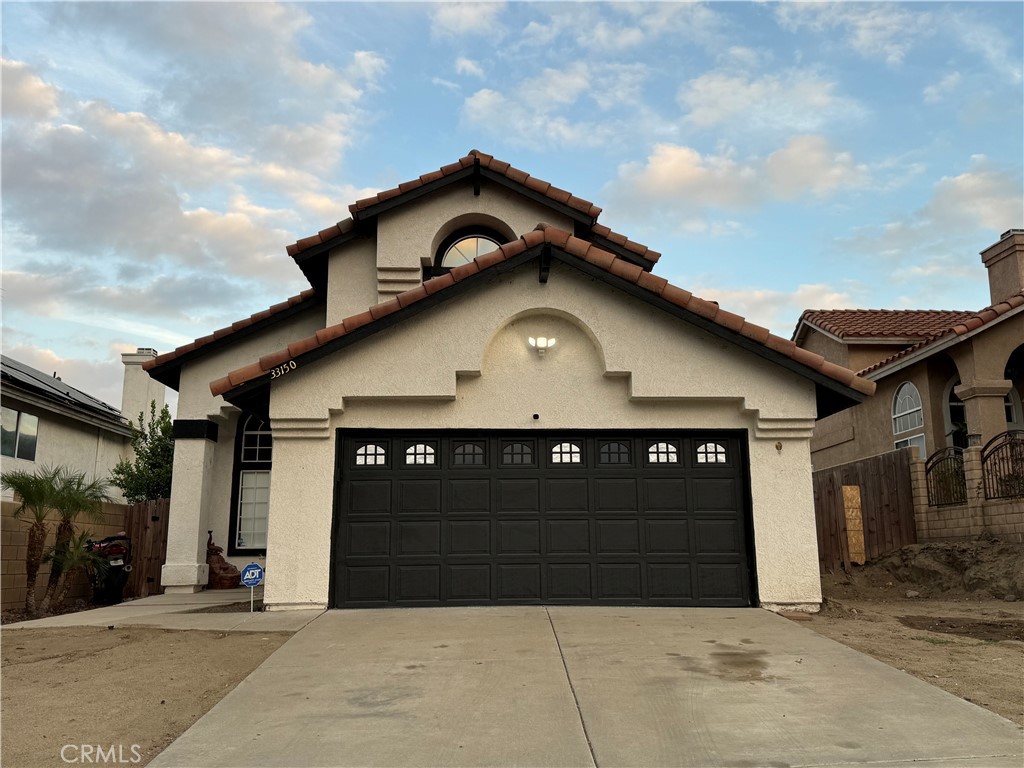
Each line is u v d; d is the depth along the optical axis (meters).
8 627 8.99
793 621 8.80
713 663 6.82
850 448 19.58
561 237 9.68
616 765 4.59
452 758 4.69
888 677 6.38
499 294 9.95
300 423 9.67
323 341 9.48
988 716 5.41
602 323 9.95
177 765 4.60
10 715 5.59
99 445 22.89
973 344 14.40
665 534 9.88
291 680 6.33
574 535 9.84
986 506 12.10
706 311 9.61
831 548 14.28
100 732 5.24
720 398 9.91
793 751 4.79
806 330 21.70
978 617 9.48
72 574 12.99
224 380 9.38
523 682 6.21
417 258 12.38
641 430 10.01
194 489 13.32
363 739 5.00
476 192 12.65
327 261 12.89
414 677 6.38
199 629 8.40
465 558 9.73
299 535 9.54
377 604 9.55
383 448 9.95
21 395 18.69
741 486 10.02
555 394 10.00
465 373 9.82
